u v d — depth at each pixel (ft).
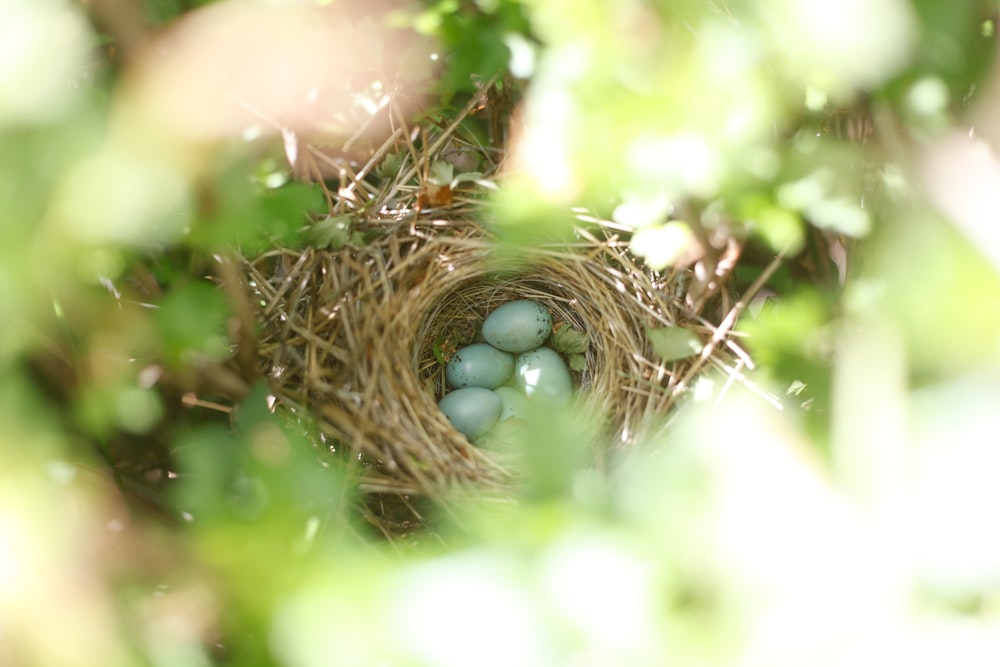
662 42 0.83
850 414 0.74
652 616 0.60
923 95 0.95
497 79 1.51
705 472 0.67
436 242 1.78
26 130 0.70
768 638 0.62
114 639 0.76
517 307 2.05
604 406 1.80
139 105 0.84
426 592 0.60
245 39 1.03
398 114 1.62
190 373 1.23
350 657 0.62
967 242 0.77
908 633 0.62
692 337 1.60
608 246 1.81
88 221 0.76
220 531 0.70
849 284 1.25
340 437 1.52
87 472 1.11
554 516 0.64
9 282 0.73
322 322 1.63
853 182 1.03
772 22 0.76
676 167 0.89
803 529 0.64
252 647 0.75
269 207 1.03
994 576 0.60
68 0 0.87
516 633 0.58
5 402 0.78
